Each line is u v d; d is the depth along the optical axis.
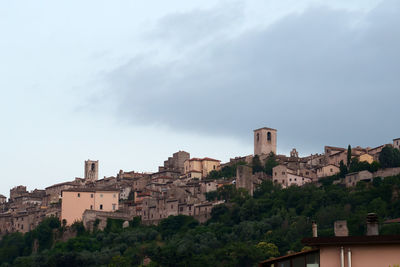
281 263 70.31
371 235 62.69
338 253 63.62
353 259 62.94
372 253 62.59
